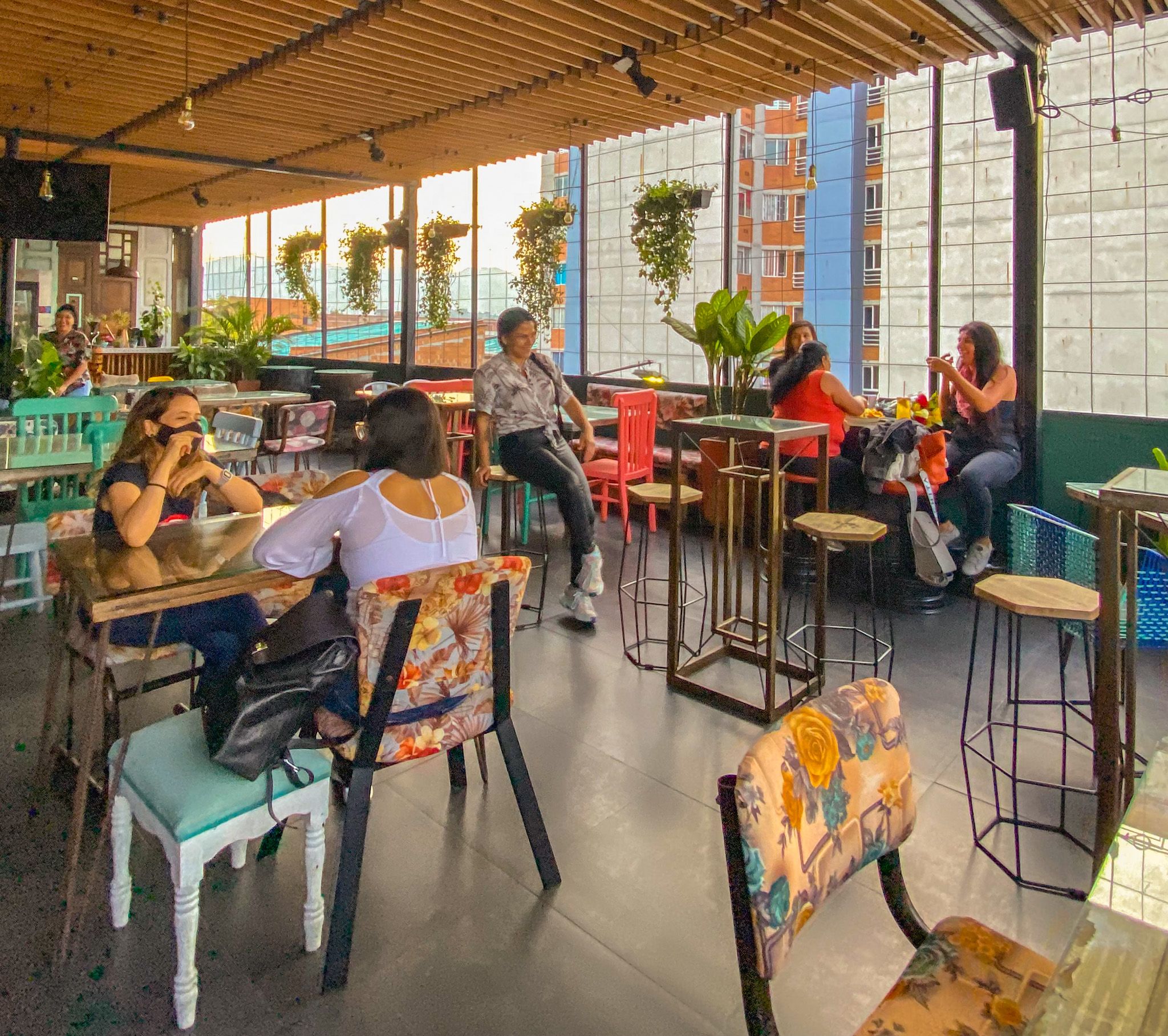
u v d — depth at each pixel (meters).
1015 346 5.27
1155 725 3.35
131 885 2.21
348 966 1.97
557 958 2.05
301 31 5.65
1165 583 3.24
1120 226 6.78
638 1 4.88
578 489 4.31
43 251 14.64
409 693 1.99
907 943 2.12
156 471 2.38
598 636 4.32
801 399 5.10
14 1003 1.86
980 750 3.14
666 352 9.02
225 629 2.63
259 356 11.55
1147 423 4.91
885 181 7.77
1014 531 3.42
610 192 9.48
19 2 5.21
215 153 9.49
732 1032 1.84
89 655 2.57
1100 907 1.06
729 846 1.11
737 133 7.43
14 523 3.94
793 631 4.46
